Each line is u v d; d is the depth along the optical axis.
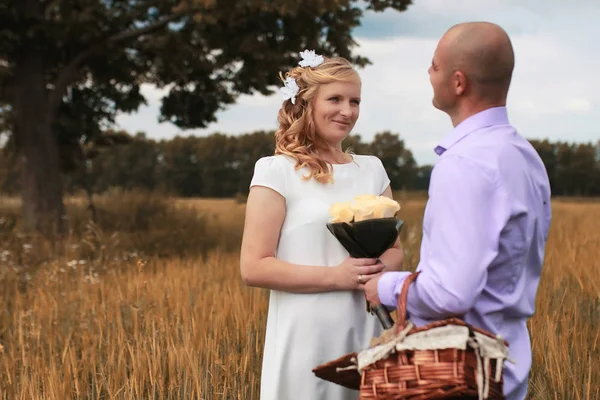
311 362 2.63
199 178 84.12
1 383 4.33
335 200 2.73
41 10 13.04
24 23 12.67
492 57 2.04
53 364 4.14
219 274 7.62
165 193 17.25
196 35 12.55
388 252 2.77
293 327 2.65
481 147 1.98
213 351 4.15
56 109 14.11
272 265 2.60
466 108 2.10
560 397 3.55
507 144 2.02
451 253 1.89
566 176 82.25
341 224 2.46
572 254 6.69
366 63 12.48
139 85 15.26
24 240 11.19
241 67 13.12
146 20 13.69
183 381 3.98
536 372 3.87
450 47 2.08
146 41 13.30
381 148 58.16
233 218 20.58
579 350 3.97
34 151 13.70
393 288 2.10
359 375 2.20
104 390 4.12
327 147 2.81
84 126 14.61
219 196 84.38
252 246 2.64
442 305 1.90
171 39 12.72
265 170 2.70
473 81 2.06
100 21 12.69
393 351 1.93
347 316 2.64
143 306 5.27
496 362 1.91
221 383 4.00
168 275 7.32
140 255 10.46
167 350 4.37
